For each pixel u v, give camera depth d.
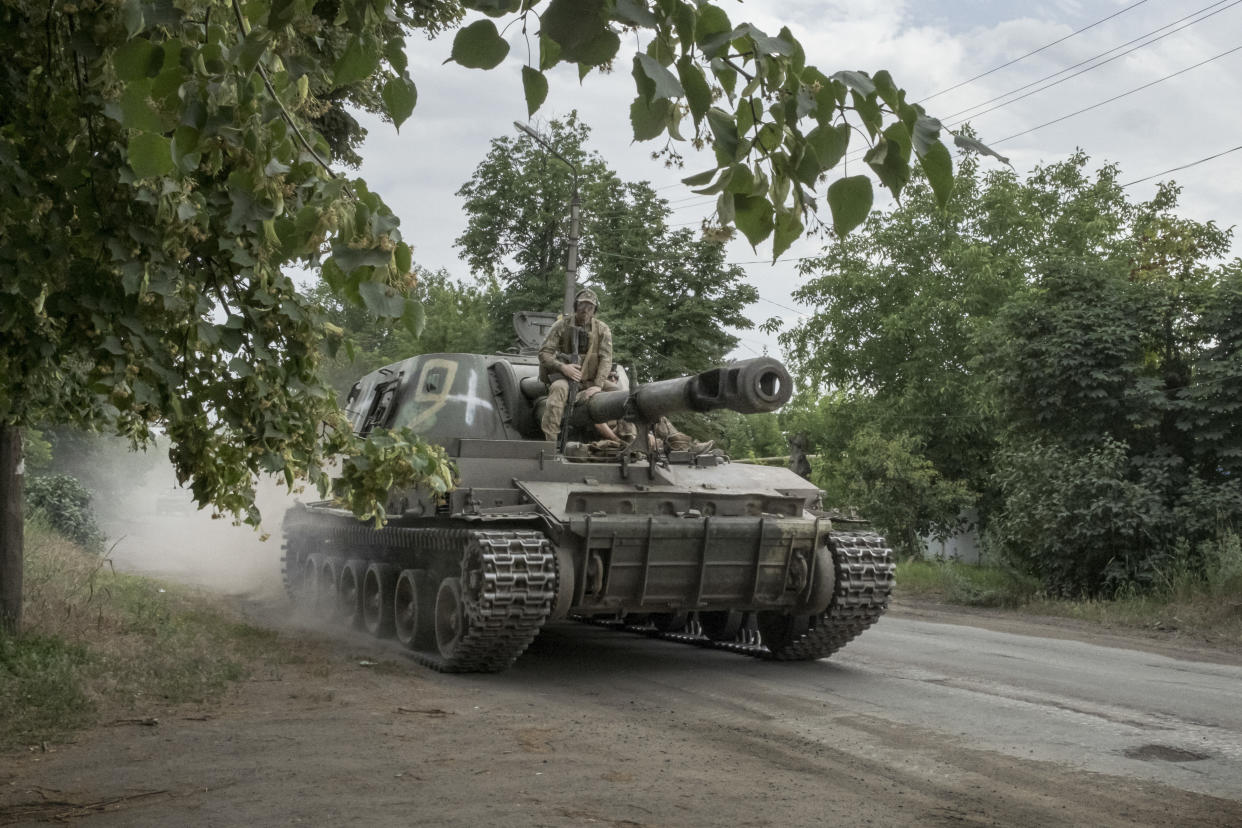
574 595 9.28
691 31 2.11
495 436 11.00
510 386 11.22
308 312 3.93
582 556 9.20
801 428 34.16
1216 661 10.86
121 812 4.73
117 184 3.46
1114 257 30.55
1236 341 15.90
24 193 3.41
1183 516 15.46
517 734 6.54
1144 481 16.00
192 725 6.54
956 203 31.73
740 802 5.09
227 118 2.81
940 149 2.26
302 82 3.29
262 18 2.88
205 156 3.44
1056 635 13.01
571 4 1.98
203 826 4.52
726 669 9.81
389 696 7.79
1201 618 13.63
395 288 3.14
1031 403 17.66
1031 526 16.78
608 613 9.73
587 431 10.66
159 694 7.38
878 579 9.90
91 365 5.09
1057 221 32.62
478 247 29.70
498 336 28.98
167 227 3.49
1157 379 16.27
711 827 4.66
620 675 9.39
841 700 8.12
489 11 2.04
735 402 8.20
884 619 14.77
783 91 2.27
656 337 25.16
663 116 2.20
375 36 2.58
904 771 5.86
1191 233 21.66
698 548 9.55
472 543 8.95
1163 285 17.34
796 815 4.90
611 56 2.04
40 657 7.98
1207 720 7.48
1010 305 18.03
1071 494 16.20
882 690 8.61
